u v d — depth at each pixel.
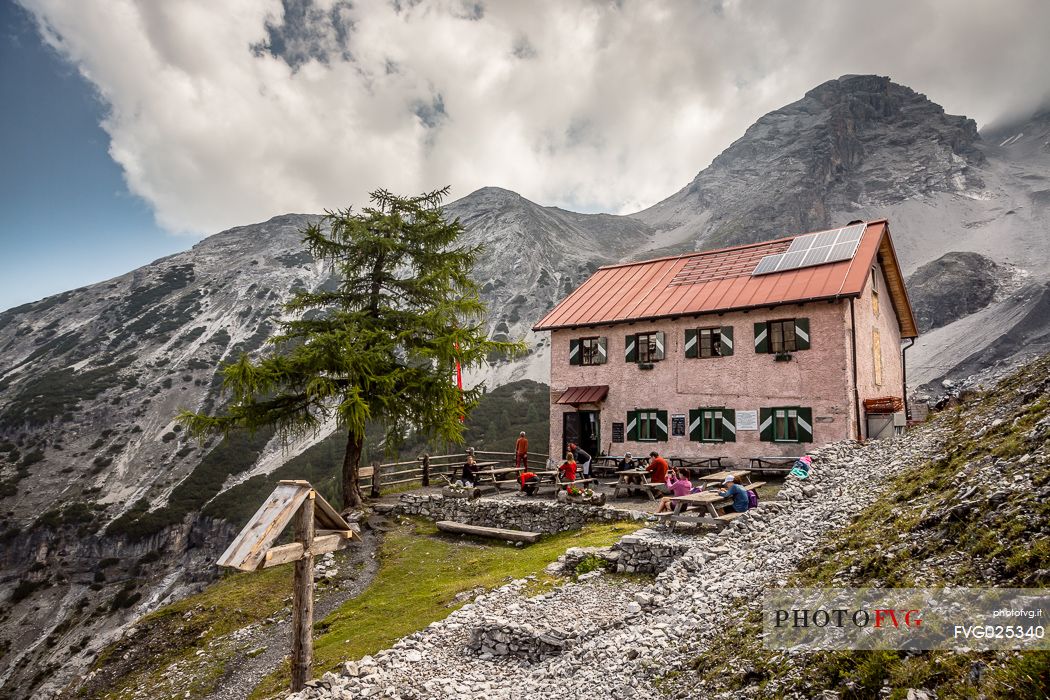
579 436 29.78
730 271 28.22
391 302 25.27
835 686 5.00
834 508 11.23
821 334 23.22
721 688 5.90
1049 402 8.91
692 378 26.27
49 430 120.50
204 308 196.50
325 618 15.11
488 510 21.17
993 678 4.06
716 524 12.88
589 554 13.05
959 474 8.42
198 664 14.71
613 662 7.72
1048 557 5.14
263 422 22.19
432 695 8.11
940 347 126.19
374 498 25.95
